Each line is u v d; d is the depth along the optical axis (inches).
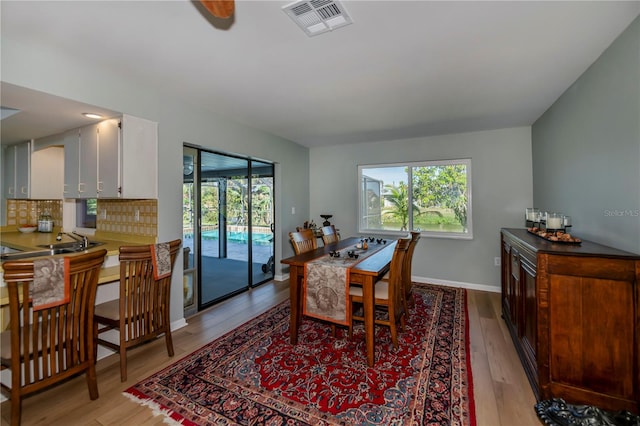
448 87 104.7
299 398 74.8
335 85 102.7
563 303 69.1
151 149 107.3
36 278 61.7
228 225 158.9
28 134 125.3
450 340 105.2
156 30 69.7
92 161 109.1
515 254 99.7
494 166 162.2
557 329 69.6
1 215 149.3
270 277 188.4
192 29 69.3
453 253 172.7
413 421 66.9
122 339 81.7
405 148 184.5
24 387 62.4
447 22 67.1
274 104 121.7
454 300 147.5
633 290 63.0
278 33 71.2
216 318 127.8
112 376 84.8
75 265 67.4
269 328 116.8
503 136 160.1
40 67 78.0
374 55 82.1
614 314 64.6
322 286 95.0
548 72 92.7
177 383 81.2
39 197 135.6
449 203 175.2
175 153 115.7
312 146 208.5
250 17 64.6
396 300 104.2
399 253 101.2
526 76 95.7
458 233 173.0
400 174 188.7
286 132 168.1
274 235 186.9
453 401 73.4
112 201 126.0
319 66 88.6
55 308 66.3
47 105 89.2
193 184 134.9
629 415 61.1
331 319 93.8
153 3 59.7
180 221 118.1
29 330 64.7
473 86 103.8
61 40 73.8
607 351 65.2
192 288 133.0
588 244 81.7
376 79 97.8
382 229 194.5
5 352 65.0
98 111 95.3
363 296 91.3
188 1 59.2
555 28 69.5
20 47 74.4
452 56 82.8
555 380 70.1
